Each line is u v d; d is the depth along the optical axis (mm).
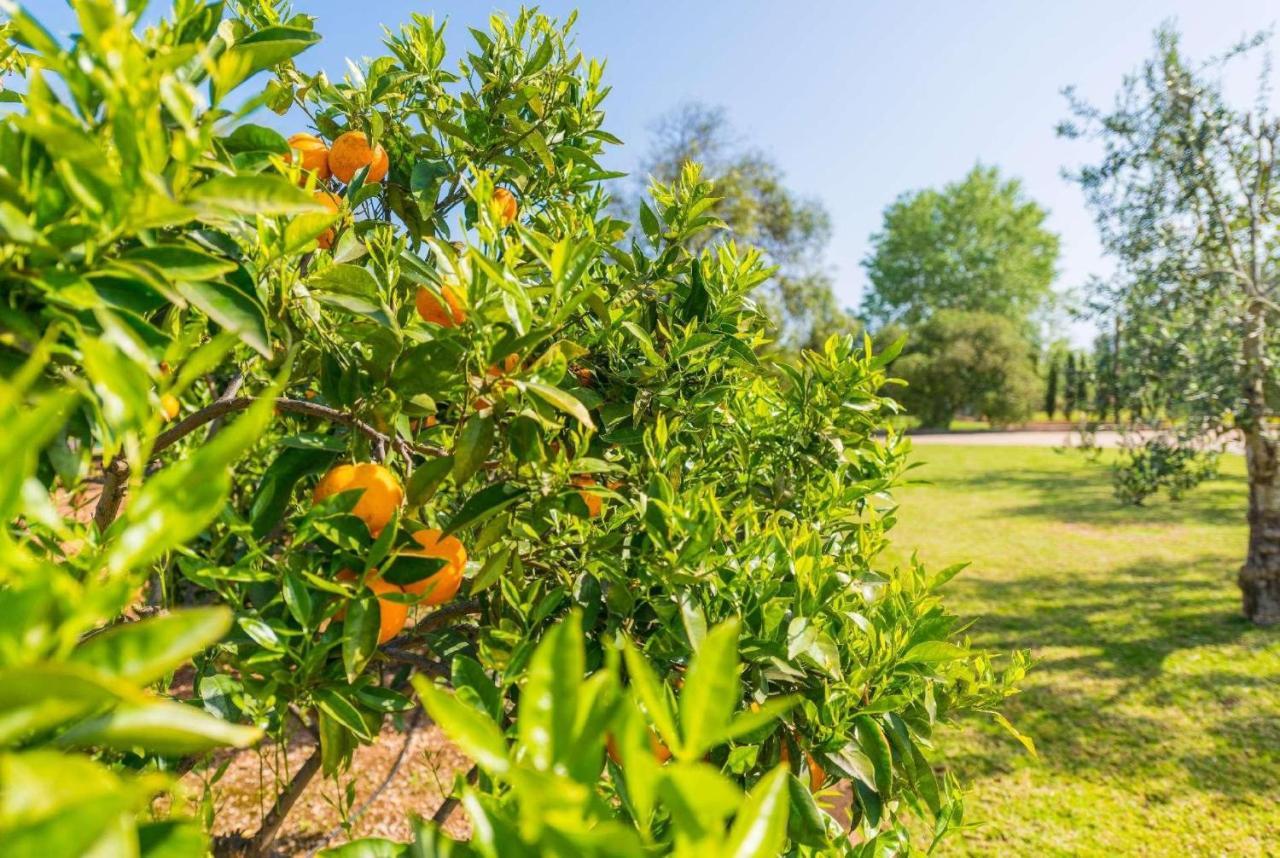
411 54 2283
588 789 501
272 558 1195
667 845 574
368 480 1190
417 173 2076
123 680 407
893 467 2275
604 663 1442
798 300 26484
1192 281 7449
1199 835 4078
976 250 46219
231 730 412
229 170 834
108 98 616
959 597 8352
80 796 336
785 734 1486
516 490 1331
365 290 1310
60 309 714
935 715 1695
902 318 48219
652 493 1516
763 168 25234
